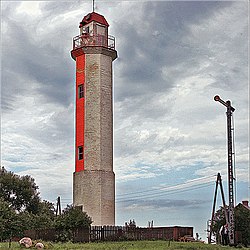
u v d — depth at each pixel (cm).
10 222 4984
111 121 5497
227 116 5222
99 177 5241
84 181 5234
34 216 5319
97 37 5572
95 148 5316
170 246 3847
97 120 5384
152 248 3616
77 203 5247
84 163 5297
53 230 4700
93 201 5188
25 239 3656
